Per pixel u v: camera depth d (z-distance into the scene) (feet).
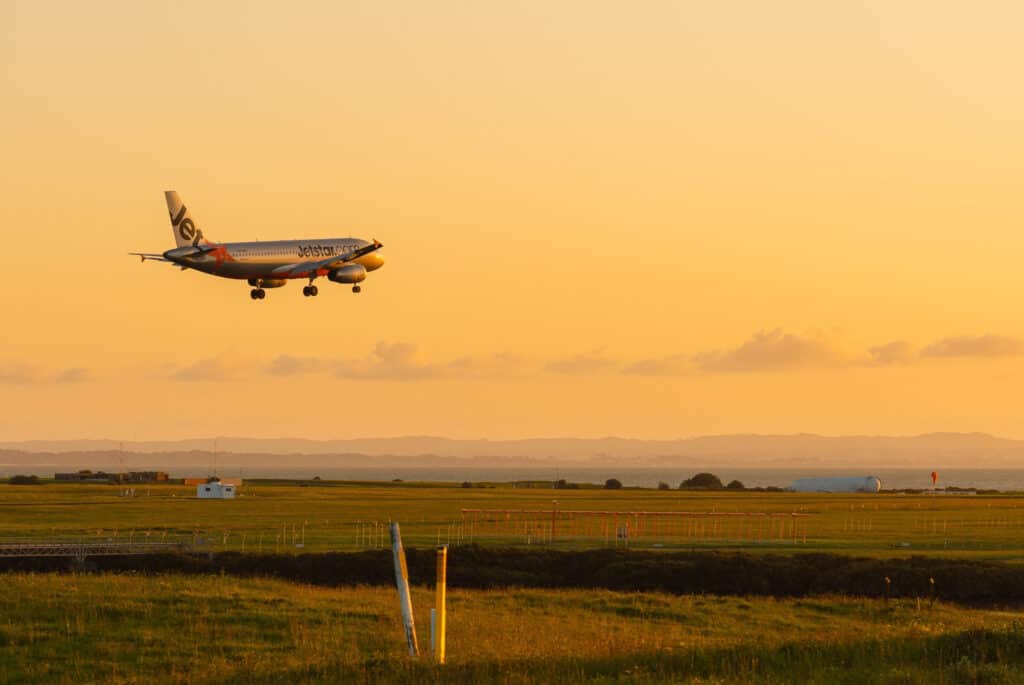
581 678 400.88
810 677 402.31
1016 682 379.35
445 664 418.31
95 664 481.87
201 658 494.59
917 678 389.60
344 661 453.17
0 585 645.10
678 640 550.77
